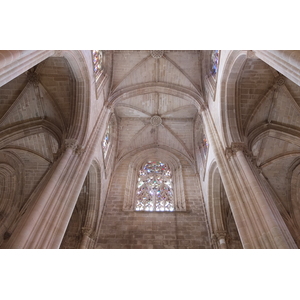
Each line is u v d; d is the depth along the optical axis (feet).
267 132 47.24
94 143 45.98
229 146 40.11
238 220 31.17
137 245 52.16
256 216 29.45
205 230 55.06
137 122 77.56
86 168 40.40
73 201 34.47
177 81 66.39
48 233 28.63
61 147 40.32
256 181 32.63
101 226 56.13
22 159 57.88
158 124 76.48
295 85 43.32
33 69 45.65
